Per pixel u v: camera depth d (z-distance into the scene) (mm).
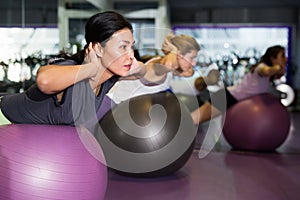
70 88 1908
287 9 10969
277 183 3035
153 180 3047
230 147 4453
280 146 4633
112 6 8070
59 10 5340
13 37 4391
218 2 10445
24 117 2057
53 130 1959
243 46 11000
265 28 11070
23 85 4164
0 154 1826
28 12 4957
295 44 10961
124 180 3029
